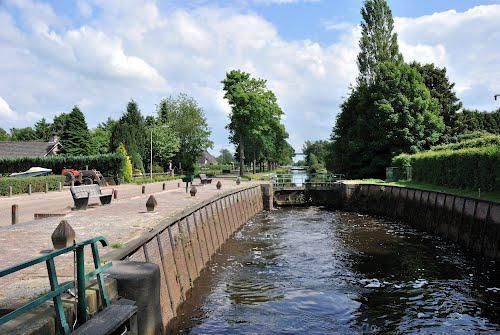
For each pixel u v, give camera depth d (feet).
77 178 143.74
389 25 186.50
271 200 147.02
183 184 149.48
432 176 112.98
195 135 278.46
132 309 22.34
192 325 40.04
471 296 47.83
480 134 156.87
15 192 108.17
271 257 67.82
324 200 152.15
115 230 44.32
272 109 236.02
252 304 45.65
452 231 79.56
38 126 376.68
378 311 43.80
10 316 15.48
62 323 18.38
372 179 161.89
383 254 68.95
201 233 64.44
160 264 41.50
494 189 78.59
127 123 225.76
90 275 21.38
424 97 160.25
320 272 58.39
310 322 40.93
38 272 28.14
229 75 230.27
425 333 38.65
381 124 158.30
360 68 187.83
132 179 178.29
